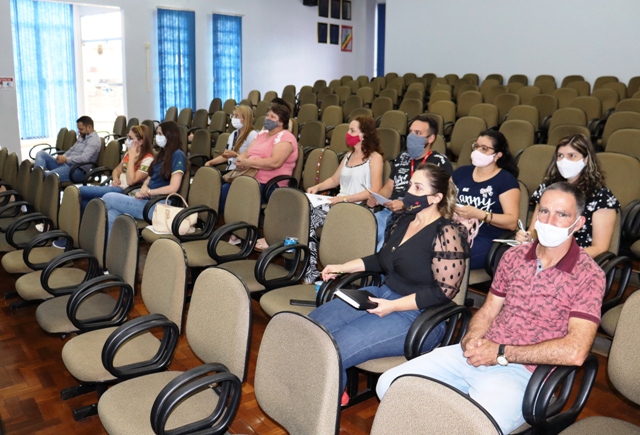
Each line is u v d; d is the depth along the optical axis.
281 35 12.51
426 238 2.23
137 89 10.49
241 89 11.98
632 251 3.14
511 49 9.16
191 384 1.70
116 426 1.79
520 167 3.95
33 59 10.61
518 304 1.91
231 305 1.94
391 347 2.14
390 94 8.52
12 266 3.32
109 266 2.88
